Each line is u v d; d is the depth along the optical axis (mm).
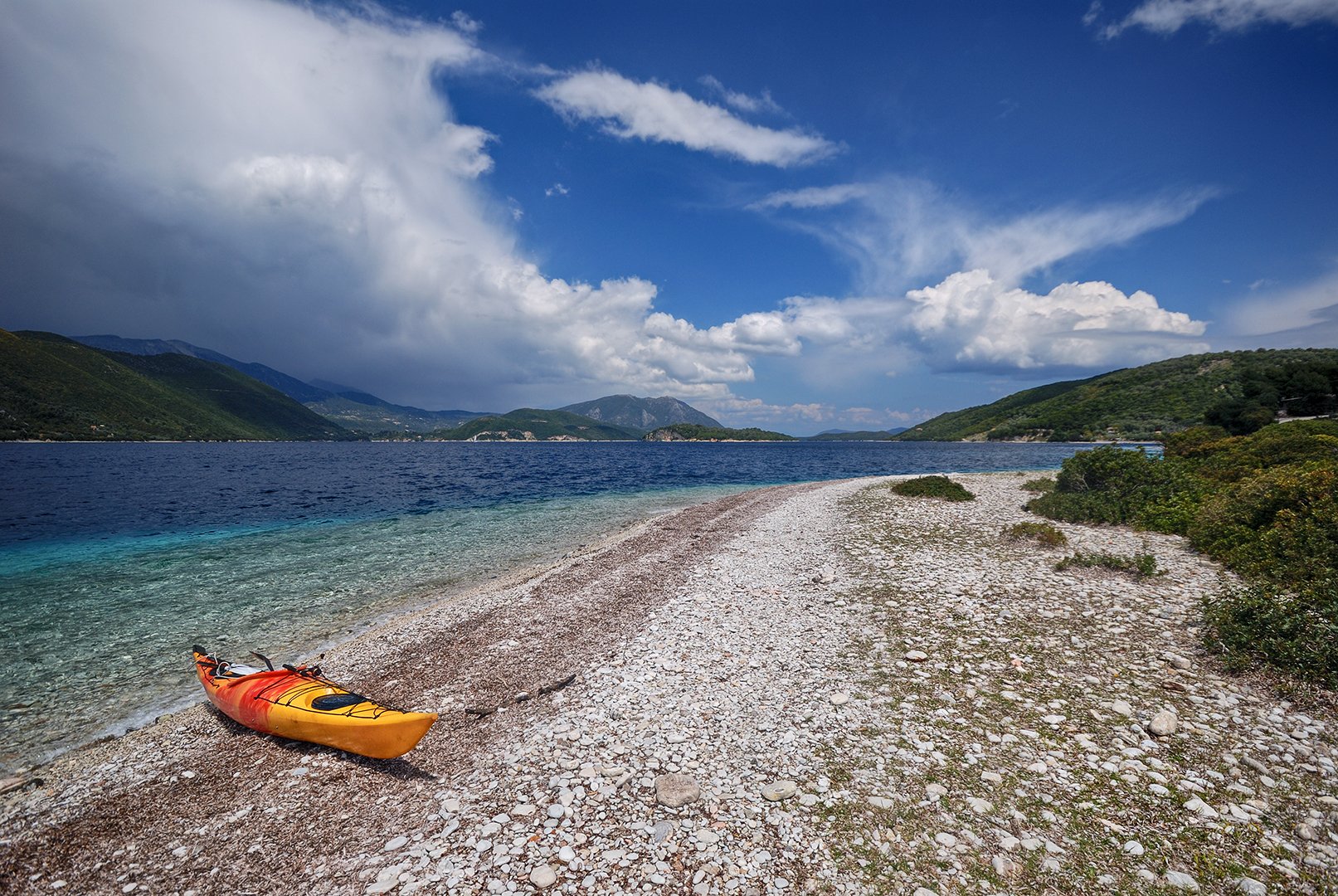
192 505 42969
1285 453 26906
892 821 7027
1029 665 11070
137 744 9922
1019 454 129125
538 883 6227
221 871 6746
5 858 7109
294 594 19578
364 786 8414
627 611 16234
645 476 75562
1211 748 7938
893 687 10617
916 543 22688
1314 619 9805
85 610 17875
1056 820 6859
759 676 11523
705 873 6328
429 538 29594
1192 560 17703
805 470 88125
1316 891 5500
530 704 10836
